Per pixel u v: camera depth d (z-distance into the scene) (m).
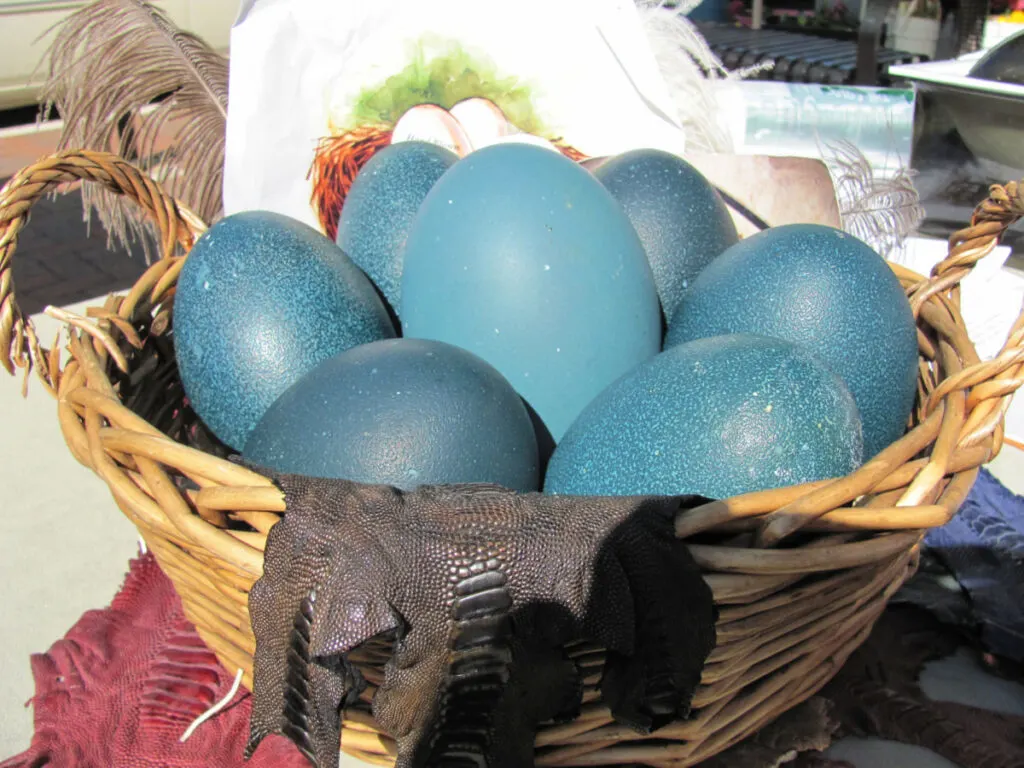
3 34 1.15
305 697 0.27
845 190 0.59
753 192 0.53
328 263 0.42
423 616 0.26
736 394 0.33
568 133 0.55
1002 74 0.66
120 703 0.41
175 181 0.64
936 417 0.32
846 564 0.29
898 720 0.38
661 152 0.47
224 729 0.39
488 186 0.39
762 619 0.30
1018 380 0.32
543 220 0.38
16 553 0.53
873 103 0.60
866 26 1.09
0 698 0.43
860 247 0.40
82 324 0.40
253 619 0.27
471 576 0.26
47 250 1.04
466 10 0.54
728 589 0.28
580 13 0.53
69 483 0.60
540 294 0.38
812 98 0.61
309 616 0.27
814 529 0.29
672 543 0.27
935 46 1.22
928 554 0.47
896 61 1.15
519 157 0.40
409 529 0.27
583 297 0.38
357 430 0.33
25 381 0.39
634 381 0.35
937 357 0.43
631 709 0.28
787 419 0.33
